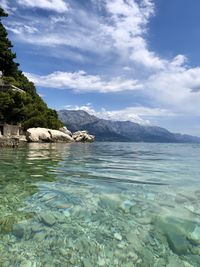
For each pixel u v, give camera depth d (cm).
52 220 429
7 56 6244
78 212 470
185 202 548
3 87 4725
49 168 1011
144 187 689
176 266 310
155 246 356
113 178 820
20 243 349
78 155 1792
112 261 316
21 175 820
